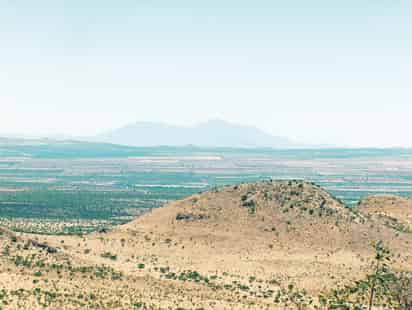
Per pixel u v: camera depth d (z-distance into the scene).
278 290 166.62
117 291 147.12
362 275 175.50
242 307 144.25
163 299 144.50
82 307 126.94
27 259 158.00
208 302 146.25
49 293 133.38
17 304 121.88
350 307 149.75
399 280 165.25
